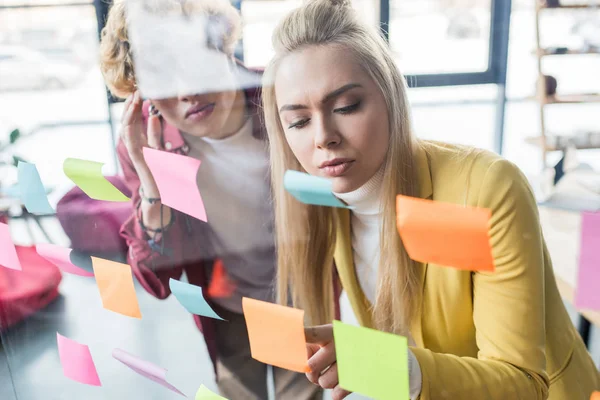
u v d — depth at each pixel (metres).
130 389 0.79
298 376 0.72
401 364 0.42
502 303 0.48
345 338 0.44
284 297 0.66
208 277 0.71
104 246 0.75
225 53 0.57
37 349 0.85
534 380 0.48
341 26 0.49
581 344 0.53
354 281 0.60
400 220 0.42
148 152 0.56
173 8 0.57
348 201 0.54
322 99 0.51
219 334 0.74
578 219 0.45
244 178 0.62
